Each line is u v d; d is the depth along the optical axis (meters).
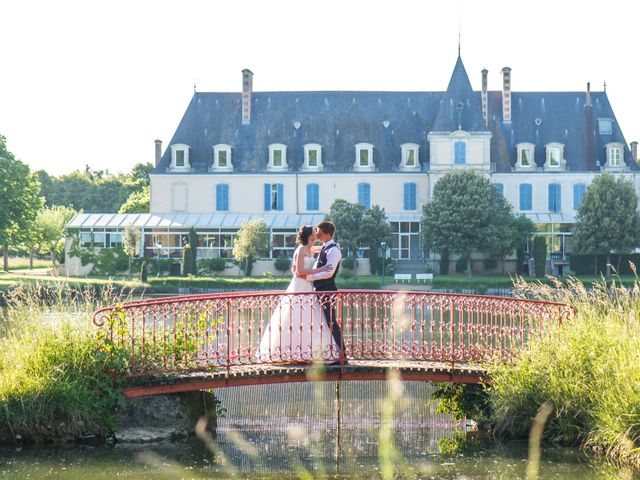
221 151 66.69
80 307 14.06
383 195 65.94
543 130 66.75
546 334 13.09
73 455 11.62
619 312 13.31
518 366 12.62
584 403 11.89
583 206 58.19
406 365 12.97
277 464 11.23
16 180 54.97
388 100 69.12
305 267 13.18
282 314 12.96
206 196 66.31
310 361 12.78
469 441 12.48
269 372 12.55
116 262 58.47
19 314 13.71
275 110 68.81
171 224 62.78
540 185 65.12
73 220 61.56
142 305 12.97
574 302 13.80
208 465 11.16
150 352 12.98
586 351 12.34
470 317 13.55
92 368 12.67
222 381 12.64
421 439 12.66
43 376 12.32
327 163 66.81
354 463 11.25
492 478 10.43
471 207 56.84
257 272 60.50
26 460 11.32
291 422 13.59
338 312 12.96
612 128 66.81
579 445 11.87
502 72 67.12
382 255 55.75
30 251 77.62
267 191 66.31
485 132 64.44
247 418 13.85
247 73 68.31
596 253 57.59
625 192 57.81
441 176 62.72
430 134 64.75
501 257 59.31
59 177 121.19
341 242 57.53
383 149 67.06
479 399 13.63
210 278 52.53
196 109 68.94
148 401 12.80
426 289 50.66
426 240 59.38
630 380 11.33
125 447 12.11
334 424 13.41
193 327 13.37
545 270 58.22
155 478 10.52
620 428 11.09
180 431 12.73
